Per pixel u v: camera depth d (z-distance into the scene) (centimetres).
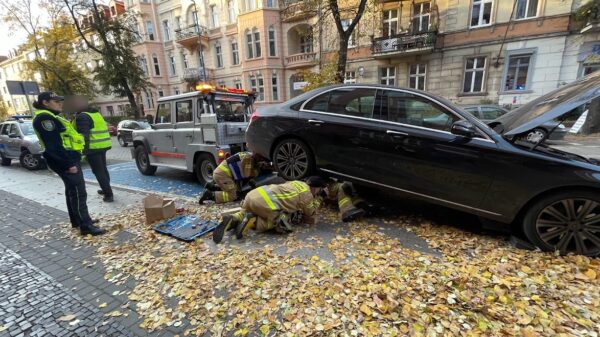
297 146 442
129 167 941
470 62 1551
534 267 272
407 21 1652
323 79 1004
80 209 401
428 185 351
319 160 422
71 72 2133
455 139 327
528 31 1390
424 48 1560
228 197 491
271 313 229
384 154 370
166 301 253
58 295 272
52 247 375
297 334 206
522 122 326
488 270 270
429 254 307
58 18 1948
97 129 526
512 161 299
